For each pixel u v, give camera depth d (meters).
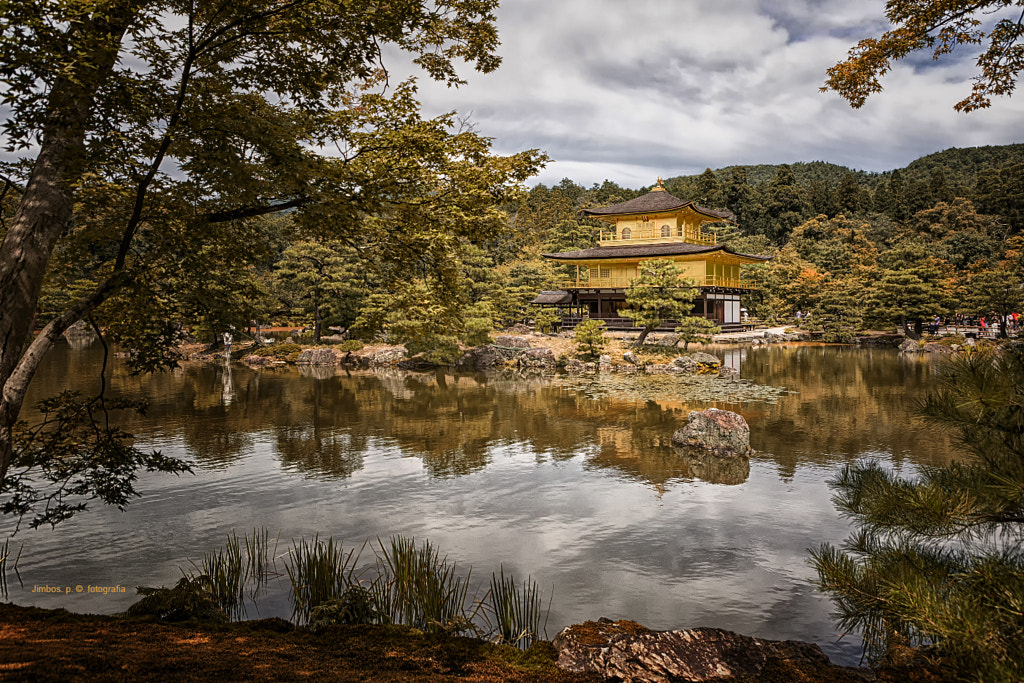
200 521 13.54
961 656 4.60
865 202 126.69
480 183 10.08
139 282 8.35
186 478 16.89
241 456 19.25
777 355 48.56
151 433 22.56
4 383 7.36
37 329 59.41
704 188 129.75
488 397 30.53
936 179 118.69
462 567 11.09
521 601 9.74
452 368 43.97
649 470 17.47
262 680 5.73
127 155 7.70
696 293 47.62
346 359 47.69
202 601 8.61
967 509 5.10
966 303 56.94
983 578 4.80
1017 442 5.13
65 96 6.91
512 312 59.56
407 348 45.81
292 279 54.22
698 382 34.41
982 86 8.67
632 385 33.69
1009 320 53.84
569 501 14.82
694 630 7.43
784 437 21.03
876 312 57.91
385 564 11.16
